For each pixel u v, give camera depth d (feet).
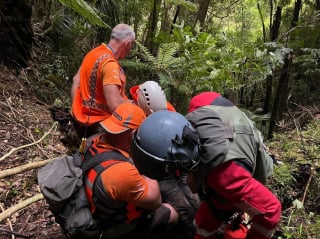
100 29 22.02
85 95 10.52
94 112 10.43
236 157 6.06
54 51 18.94
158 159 5.82
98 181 7.23
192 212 8.57
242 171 6.10
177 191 8.75
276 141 14.01
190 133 5.88
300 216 9.56
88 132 10.64
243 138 6.28
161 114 6.11
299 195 10.63
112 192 7.16
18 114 14.08
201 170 6.18
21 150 12.14
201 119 6.34
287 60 15.67
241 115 6.59
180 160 5.82
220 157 6.01
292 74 19.52
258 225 6.42
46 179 7.53
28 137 12.90
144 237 8.27
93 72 10.34
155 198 7.54
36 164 10.96
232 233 7.15
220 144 6.07
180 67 16.48
